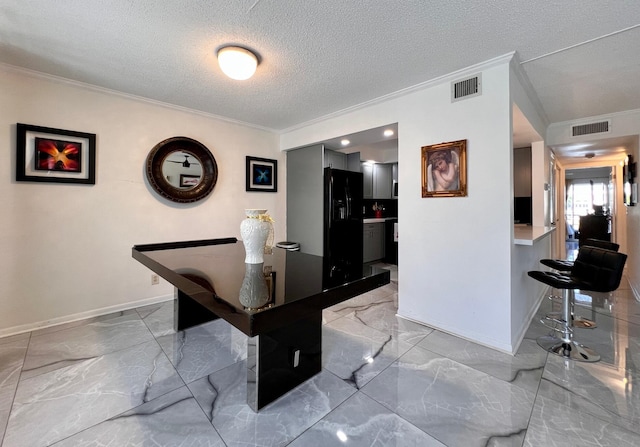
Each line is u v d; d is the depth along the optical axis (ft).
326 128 12.27
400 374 6.36
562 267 9.30
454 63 7.61
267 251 7.89
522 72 8.07
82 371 6.40
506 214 7.32
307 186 13.98
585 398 5.55
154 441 4.54
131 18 5.87
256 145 13.69
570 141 12.87
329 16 5.78
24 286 8.36
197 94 9.80
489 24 6.00
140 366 6.62
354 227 14.88
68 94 8.87
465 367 6.63
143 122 10.34
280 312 3.60
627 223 14.74
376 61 7.53
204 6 5.50
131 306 10.27
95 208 9.47
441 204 8.51
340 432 4.75
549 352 7.30
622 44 6.71
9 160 8.07
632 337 8.09
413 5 5.44
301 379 6.00
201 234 11.91
